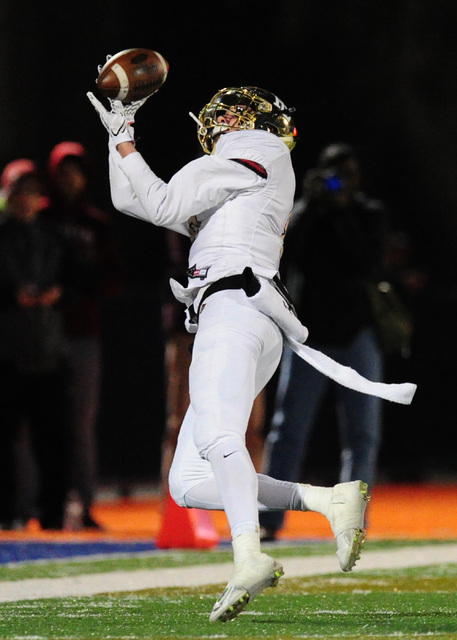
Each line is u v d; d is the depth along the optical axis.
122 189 13.93
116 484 37.53
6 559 20.75
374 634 12.66
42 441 27.17
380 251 24.12
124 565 19.92
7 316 27.02
